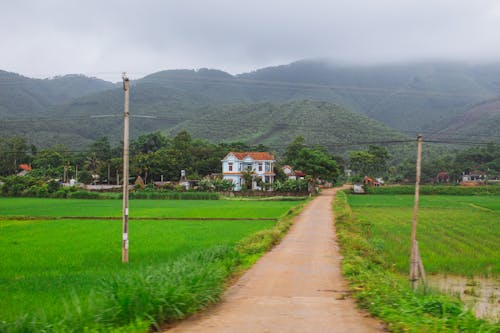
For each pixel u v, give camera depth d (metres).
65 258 22.58
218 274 14.09
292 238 30.39
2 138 117.00
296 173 112.62
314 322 10.72
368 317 11.27
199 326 10.39
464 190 96.81
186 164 109.31
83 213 51.19
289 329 10.09
